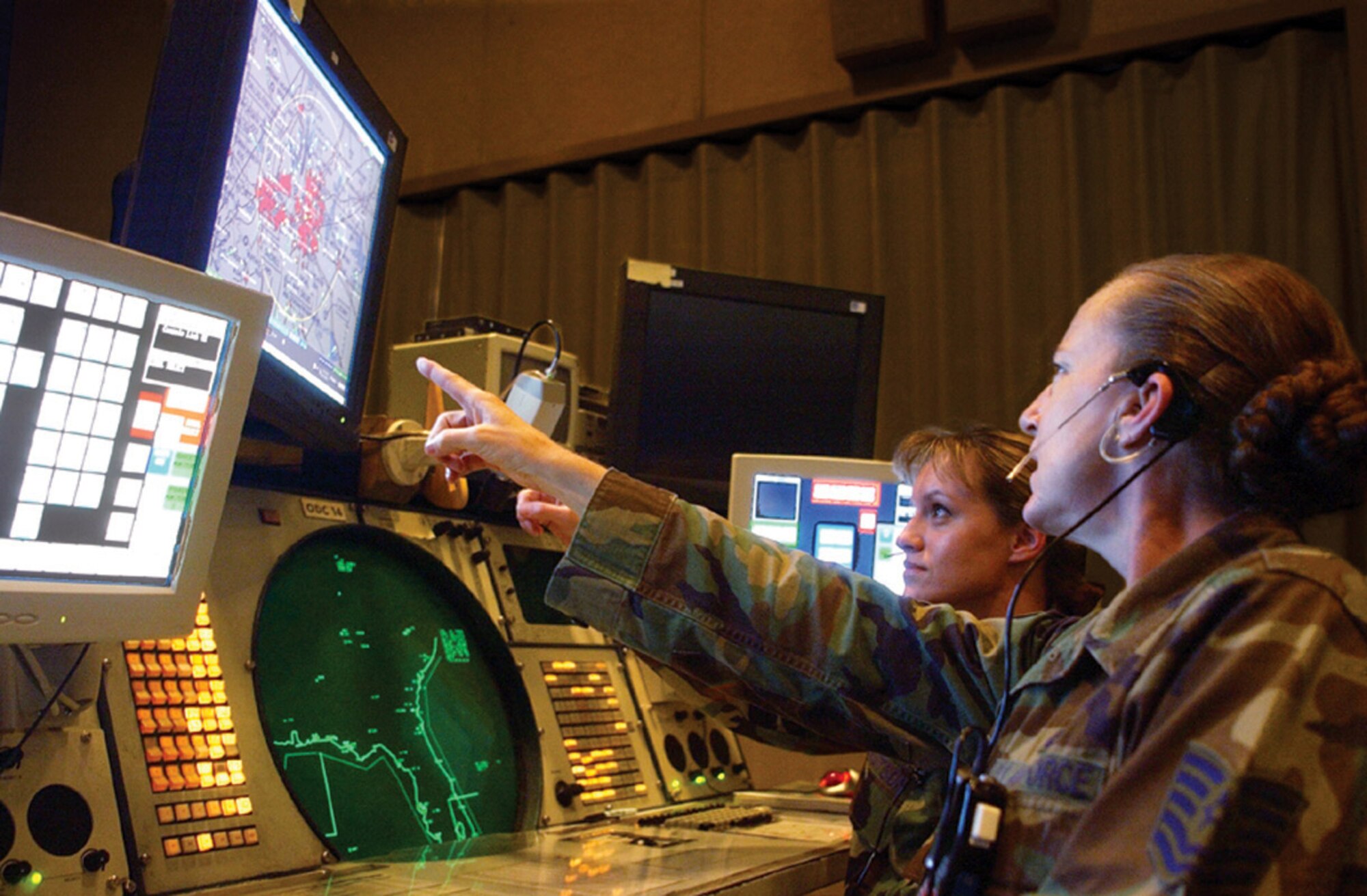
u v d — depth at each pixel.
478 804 1.42
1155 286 0.88
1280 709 0.65
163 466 0.98
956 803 0.83
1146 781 0.67
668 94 3.85
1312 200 2.99
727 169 3.75
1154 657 0.75
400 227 4.22
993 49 3.36
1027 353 3.26
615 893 1.04
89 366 0.91
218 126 1.12
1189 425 0.81
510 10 4.18
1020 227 3.32
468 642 1.60
